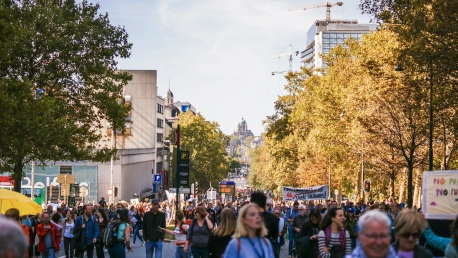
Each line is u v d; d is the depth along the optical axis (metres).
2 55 24.86
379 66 35.78
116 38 36.12
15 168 31.77
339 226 11.42
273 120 82.44
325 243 11.34
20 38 26.94
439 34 24.83
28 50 32.00
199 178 114.88
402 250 6.98
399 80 36.44
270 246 7.29
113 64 36.53
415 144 38.75
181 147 114.50
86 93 35.94
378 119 38.22
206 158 114.56
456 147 39.66
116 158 37.12
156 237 18.73
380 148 43.19
